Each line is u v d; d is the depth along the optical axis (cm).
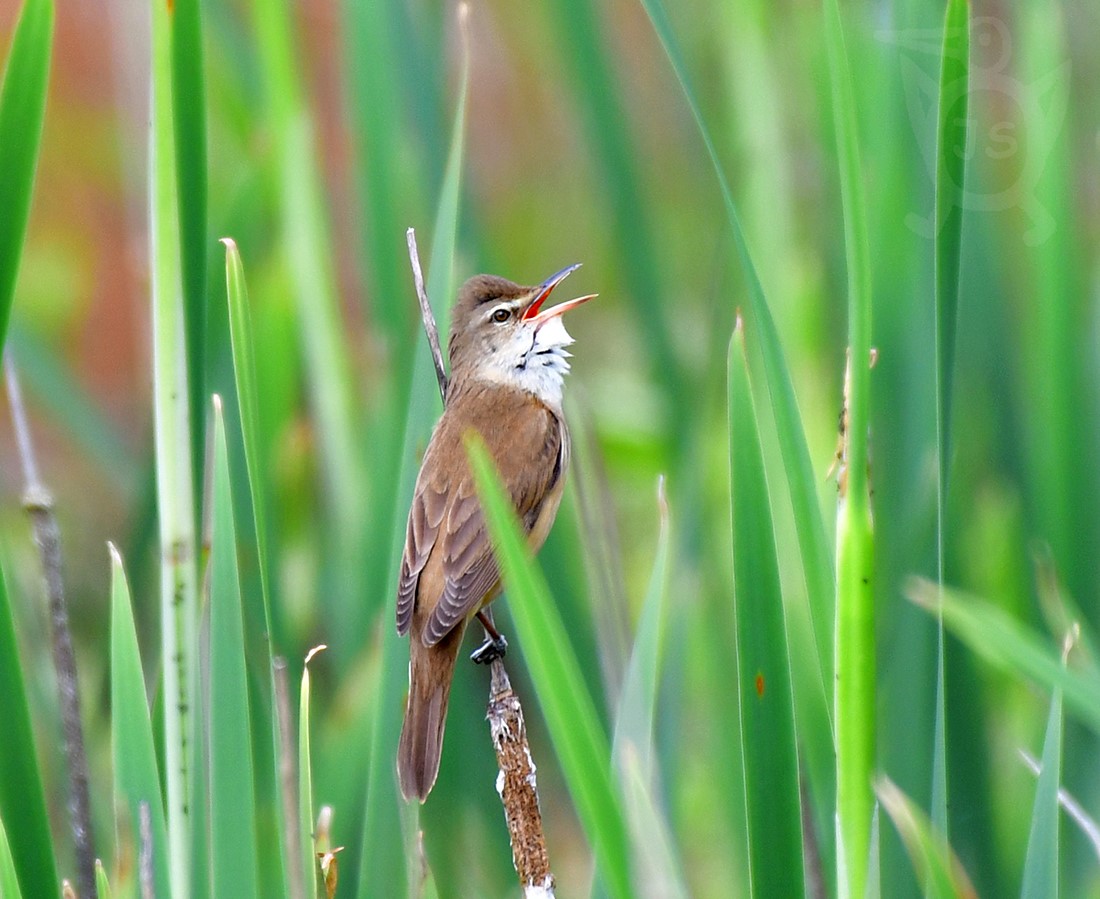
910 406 924
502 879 940
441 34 1045
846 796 574
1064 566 959
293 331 1040
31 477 724
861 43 964
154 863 668
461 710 954
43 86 621
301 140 1038
